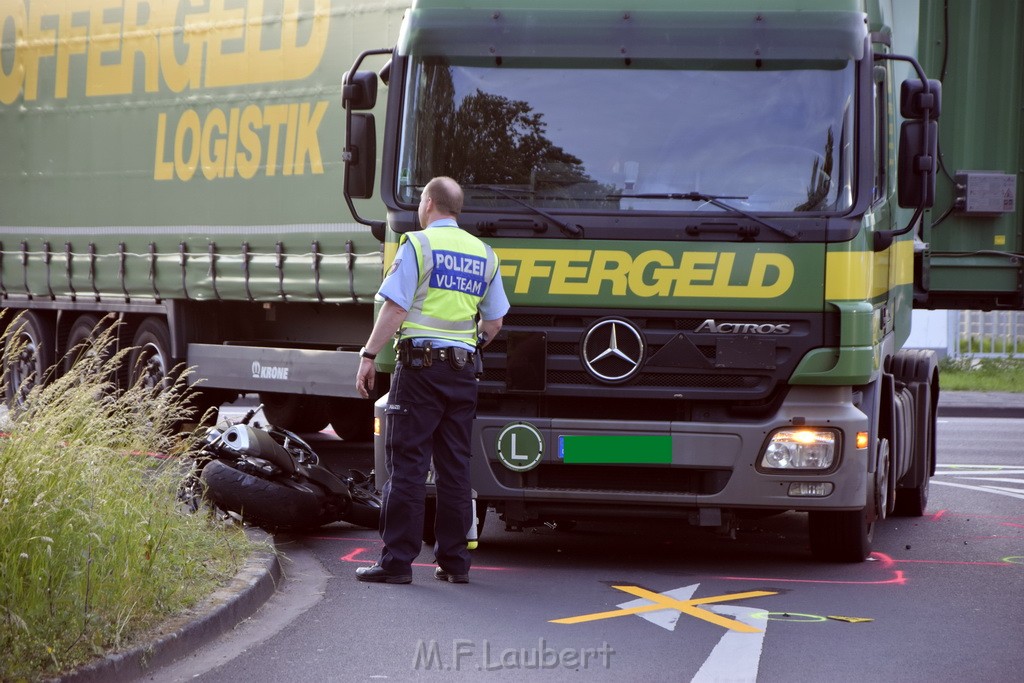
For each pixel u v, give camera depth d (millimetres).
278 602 18141
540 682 14297
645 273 19938
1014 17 32719
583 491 20266
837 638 16266
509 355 20219
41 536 14656
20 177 37188
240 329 34344
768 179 19969
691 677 14492
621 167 20266
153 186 33188
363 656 15328
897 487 25703
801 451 19797
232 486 21891
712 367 19859
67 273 35875
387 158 21016
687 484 20172
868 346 19703
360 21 28516
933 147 20078
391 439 19281
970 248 32812
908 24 25641
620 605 18031
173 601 16359
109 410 19312
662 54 20516
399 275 18828
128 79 33844
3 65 37562
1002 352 59031
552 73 20688
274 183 30141
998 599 18625
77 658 13859
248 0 30875
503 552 22062
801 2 20453
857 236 19719
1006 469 34312
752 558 21734
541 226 20125
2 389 20188
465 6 21047
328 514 22875
